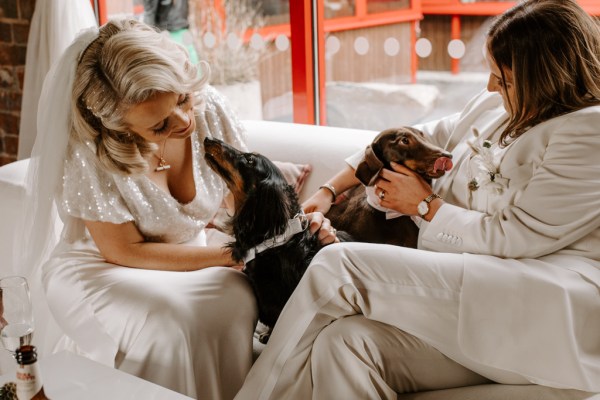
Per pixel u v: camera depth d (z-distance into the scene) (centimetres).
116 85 190
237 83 344
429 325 175
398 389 182
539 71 179
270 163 195
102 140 201
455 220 188
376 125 319
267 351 179
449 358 182
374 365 176
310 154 247
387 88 310
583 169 175
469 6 281
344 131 253
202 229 228
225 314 192
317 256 179
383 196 200
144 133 197
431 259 177
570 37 177
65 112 203
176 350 184
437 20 289
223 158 190
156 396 160
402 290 174
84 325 200
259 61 335
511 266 175
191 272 203
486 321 170
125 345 193
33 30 329
